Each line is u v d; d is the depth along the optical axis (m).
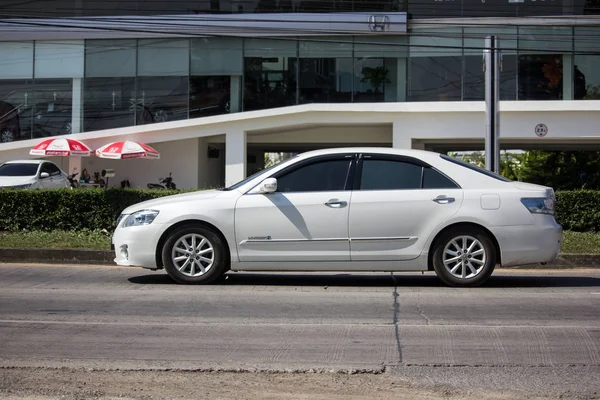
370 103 25.97
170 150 29.20
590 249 13.09
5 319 7.46
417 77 26.44
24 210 15.41
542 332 6.95
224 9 26.66
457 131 25.78
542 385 5.32
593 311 7.96
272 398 5.00
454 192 9.21
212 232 9.35
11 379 5.41
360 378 5.47
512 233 9.14
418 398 5.02
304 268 9.23
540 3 25.86
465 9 26.14
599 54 24.41
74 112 27.70
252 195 9.30
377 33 26.20
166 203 9.49
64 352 6.17
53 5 27.25
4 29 27.23
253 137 29.00
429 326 7.18
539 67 25.94
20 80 27.88
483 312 7.88
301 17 26.38
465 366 5.80
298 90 26.89
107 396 5.04
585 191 16.30
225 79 27.16
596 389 5.24
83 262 12.95
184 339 6.62
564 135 25.39
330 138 28.61
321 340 6.60
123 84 27.53
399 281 10.26
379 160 9.37
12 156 27.67
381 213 9.12
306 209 9.15
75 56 27.69
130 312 7.82
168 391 5.14
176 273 9.49
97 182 27.98
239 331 6.94
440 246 9.23
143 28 26.72
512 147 29.81
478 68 26.14
